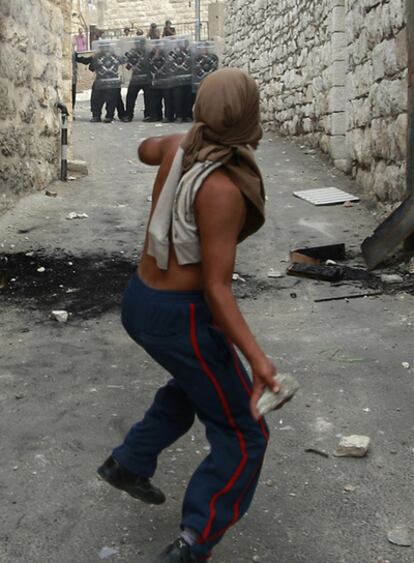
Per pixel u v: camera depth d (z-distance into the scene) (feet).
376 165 27.02
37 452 10.42
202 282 6.84
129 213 26.71
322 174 33.17
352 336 15.02
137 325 7.02
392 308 16.75
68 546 8.29
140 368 13.56
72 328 15.89
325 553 8.14
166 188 6.81
